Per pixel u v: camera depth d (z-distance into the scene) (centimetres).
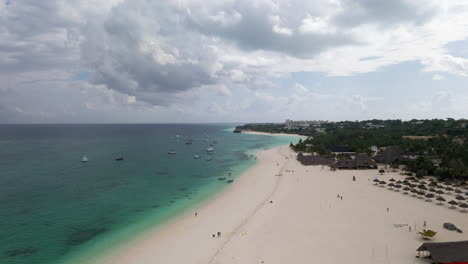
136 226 5141
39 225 5188
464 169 8225
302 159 12256
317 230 4641
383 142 14962
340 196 6612
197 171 10719
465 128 17350
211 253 3969
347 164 10488
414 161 9831
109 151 17462
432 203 6047
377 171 9944
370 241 4219
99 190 7750
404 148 12938
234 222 5156
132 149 18738
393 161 11162
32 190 7719
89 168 11312
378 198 6444
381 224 4875
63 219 5503
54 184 8450
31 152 16750
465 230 4597
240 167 11588
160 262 3788
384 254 3825
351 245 4094
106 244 4403
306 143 17500
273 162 12562
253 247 4091
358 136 18975
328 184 7944
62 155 15375
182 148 19525
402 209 5656
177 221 5353
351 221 5025
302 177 9006
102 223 5300
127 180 9062
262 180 8756
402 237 4350
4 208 6147
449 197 6481
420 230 4612
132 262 3809
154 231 4894
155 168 11388
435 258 3506
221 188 7925
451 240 4225
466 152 9825
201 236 4588
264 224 4953
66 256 4025
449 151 10750
